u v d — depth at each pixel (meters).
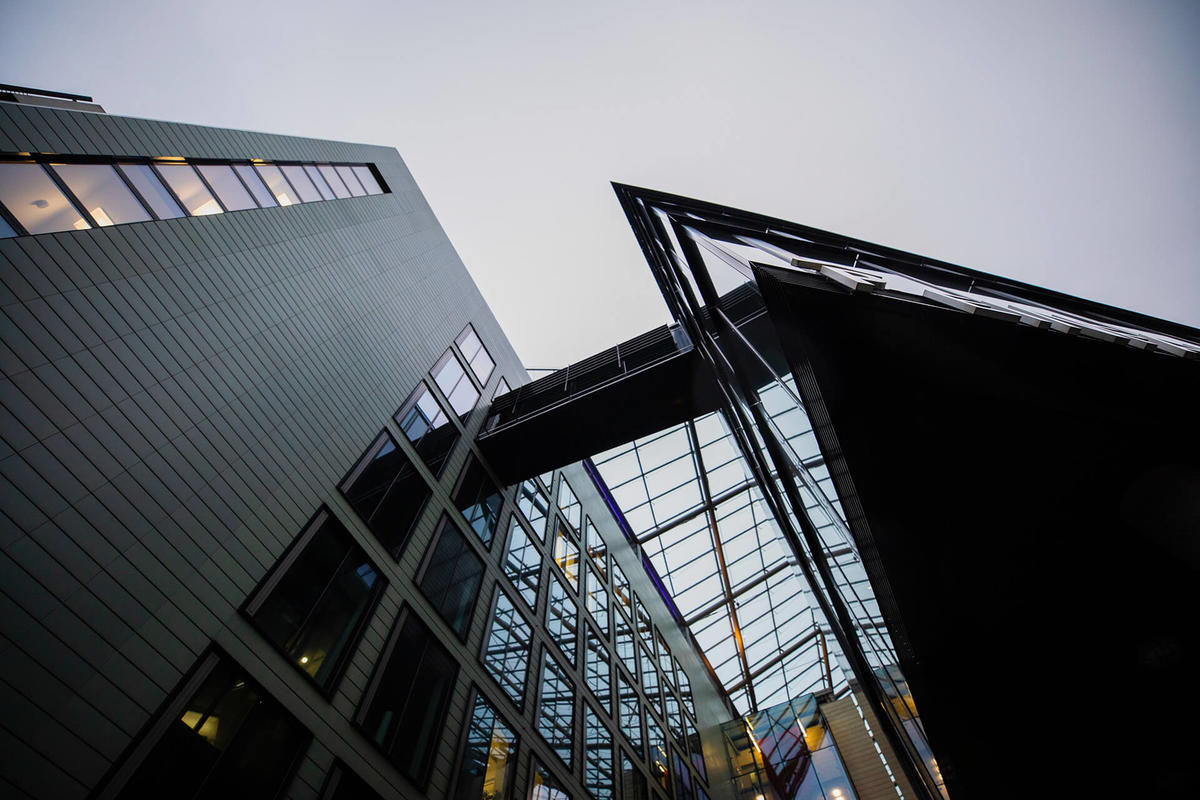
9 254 7.35
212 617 8.05
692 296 15.12
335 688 9.52
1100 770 3.91
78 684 6.25
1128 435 3.54
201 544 8.32
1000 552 4.28
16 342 7.05
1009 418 4.08
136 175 9.92
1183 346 3.34
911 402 4.52
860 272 5.91
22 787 5.48
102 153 9.38
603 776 17.16
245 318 10.88
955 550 4.43
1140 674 3.71
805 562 10.58
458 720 12.08
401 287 17.81
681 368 17.11
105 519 7.20
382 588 11.74
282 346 11.58
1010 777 4.35
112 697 6.51
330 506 11.20
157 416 8.41
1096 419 3.62
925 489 4.50
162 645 7.26
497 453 19.03
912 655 4.84
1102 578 3.88
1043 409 3.88
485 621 15.01
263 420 10.37
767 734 31.67
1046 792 4.16
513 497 20.11
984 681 4.49
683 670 31.89
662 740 23.52
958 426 4.34
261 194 13.14
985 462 4.25
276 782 7.85
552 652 17.86
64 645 6.28
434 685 11.95
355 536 11.53
